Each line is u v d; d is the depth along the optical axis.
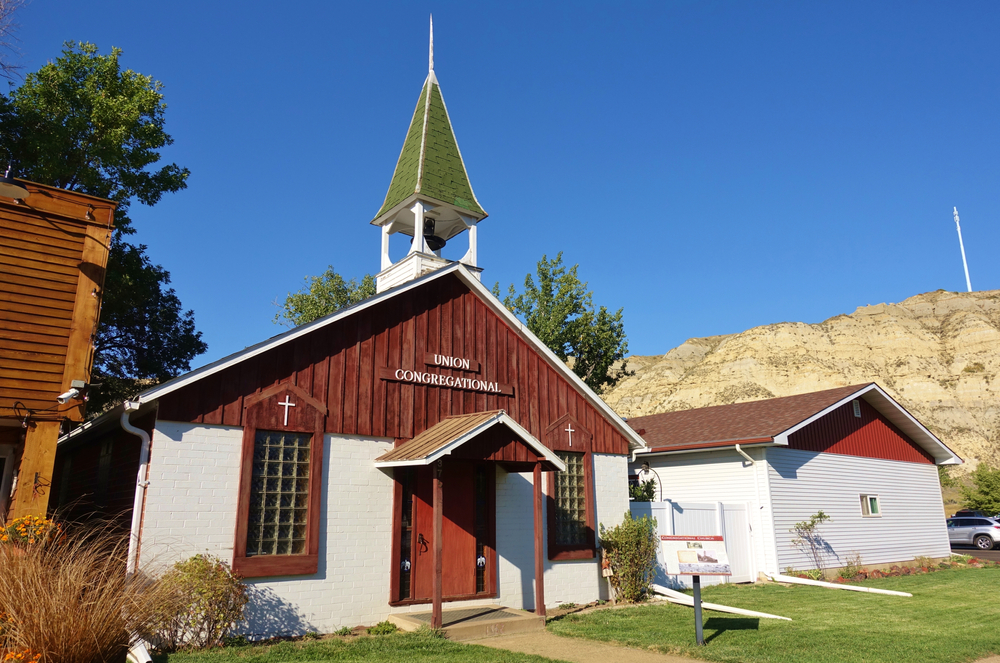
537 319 29.67
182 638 8.74
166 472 9.44
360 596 10.85
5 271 9.55
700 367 108.81
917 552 23.22
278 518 10.34
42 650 6.24
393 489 11.63
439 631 9.95
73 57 19.42
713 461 19.78
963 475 77.88
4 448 10.17
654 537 15.38
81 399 9.70
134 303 22.03
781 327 107.50
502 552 12.92
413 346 12.59
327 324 11.46
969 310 103.88
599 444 15.23
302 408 10.84
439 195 16.02
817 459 20.42
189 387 9.81
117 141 18.83
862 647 9.45
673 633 10.44
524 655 8.70
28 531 7.63
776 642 9.77
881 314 107.19
